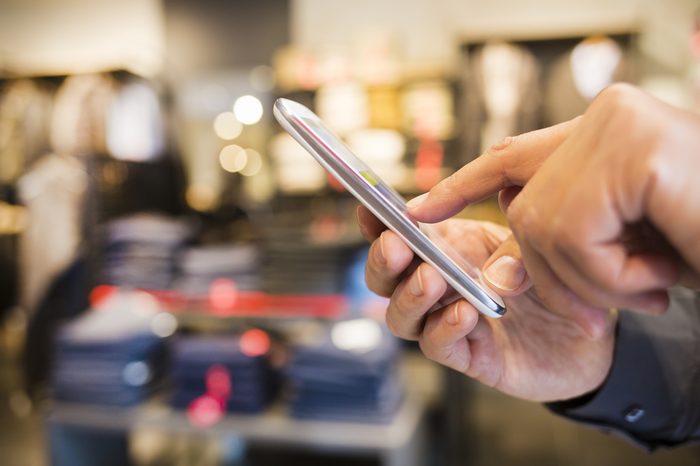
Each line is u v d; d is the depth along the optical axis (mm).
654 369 638
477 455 2631
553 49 3160
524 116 3111
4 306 4082
